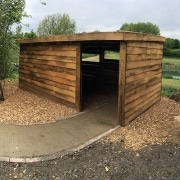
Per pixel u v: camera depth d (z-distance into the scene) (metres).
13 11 9.71
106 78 13.33
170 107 9.87
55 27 26.00
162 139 6.57
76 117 8.24
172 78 22.89
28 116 8.20
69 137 6.64
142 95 8.65
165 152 5.86
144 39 8.07
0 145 6.06
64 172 5.06
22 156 5.60
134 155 5.72
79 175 4.96
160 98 11.06
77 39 7.94
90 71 13.73
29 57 11.35
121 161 5.46
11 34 10.46
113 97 10.91
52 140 6.45
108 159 5.55
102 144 6.27
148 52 8.88
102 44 11.18
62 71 9.30
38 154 5.71
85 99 10.45
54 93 9.82
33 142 6.30
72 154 5.78
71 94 9.00
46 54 10.07
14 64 12.87
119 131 7.06
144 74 8.67
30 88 11.50
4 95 11.00
